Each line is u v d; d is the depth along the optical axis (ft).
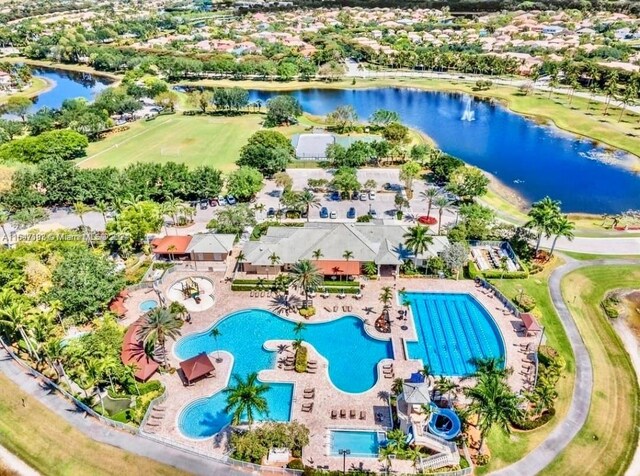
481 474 181.57
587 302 278.46
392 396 212.43
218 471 182.29
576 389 220.02
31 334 238.07
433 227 359.66
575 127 605.73
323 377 226.38
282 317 267.18
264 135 481.46
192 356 241.76
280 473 180.65
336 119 591.37
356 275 294.87
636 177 469.57
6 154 477.77
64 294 250.16
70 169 408.46
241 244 341.41
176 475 180.45
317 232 309.42
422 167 475.31
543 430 200.03
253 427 198.08
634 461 187.62
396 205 397.39
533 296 280.92
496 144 567.18
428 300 281.95
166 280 304.30
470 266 302.66
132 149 549.95
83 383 217.77
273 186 442.09
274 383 224.12
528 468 184.03
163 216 372.38
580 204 417.28
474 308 276.00
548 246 335.26
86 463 185.98
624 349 245.24
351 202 405.18
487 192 435.94
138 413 204.13
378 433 197.67
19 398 216.54
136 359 225.76
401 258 303.27
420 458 182.50
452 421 194.90
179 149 545.44
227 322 265.95
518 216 387.75
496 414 170.60
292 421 193.16
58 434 198.29
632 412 209.36
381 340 249.96
